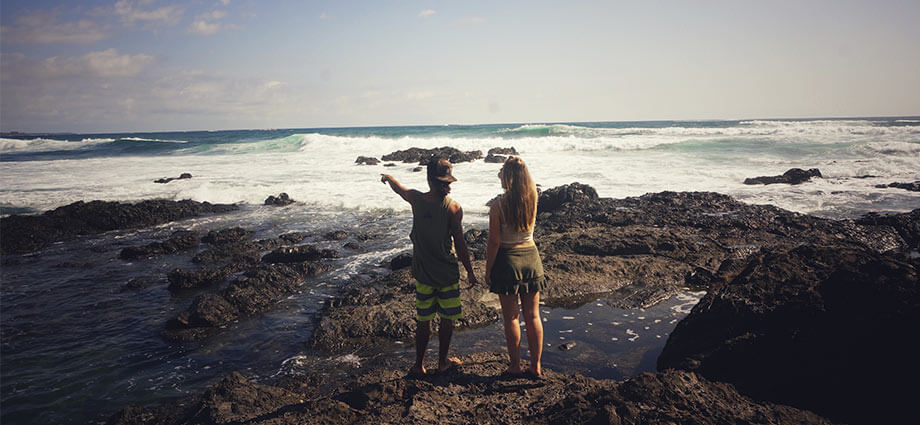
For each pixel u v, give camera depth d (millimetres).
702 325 4766
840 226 10773
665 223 11633
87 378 5227
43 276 9391
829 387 3775
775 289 4637
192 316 6625
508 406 3689
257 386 4457
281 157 33188
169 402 4684
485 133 54312
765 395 3918
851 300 4109
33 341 6242
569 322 6191
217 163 29688
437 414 3600
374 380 4512
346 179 21844
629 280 7703
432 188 4090
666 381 3535
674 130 47594
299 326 6504
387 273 8773
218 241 12070
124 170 26469
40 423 4410
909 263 4301
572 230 11492
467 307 6441
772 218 11672
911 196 15117
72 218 14023
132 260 10602
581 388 3896
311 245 10234
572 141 35250
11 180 22594
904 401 3455
